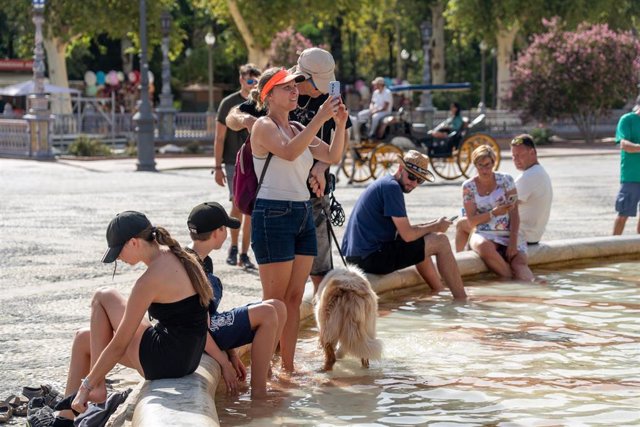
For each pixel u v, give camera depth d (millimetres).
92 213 21516
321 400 7852
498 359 9102
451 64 101500
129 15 63969
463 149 34250
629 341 9773
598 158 44469
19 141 45656
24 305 11312
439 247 11930
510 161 42438
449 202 24234
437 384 8289
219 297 8203
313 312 10812
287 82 8344
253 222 8453
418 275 12648
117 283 12805
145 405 6562
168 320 7207
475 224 13477
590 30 59469
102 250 15812
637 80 57875
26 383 8148
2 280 12969
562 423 7156
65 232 18156
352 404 7719
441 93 96125
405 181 11805
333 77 9430
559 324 10562
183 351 7207
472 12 67125
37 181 31359
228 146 14289
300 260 8648
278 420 7301
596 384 8242
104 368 7023
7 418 7332
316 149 8914
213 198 25391
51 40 64000
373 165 33719
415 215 20984
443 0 77812
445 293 12289
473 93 100688
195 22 91375
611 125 66625
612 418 7273
